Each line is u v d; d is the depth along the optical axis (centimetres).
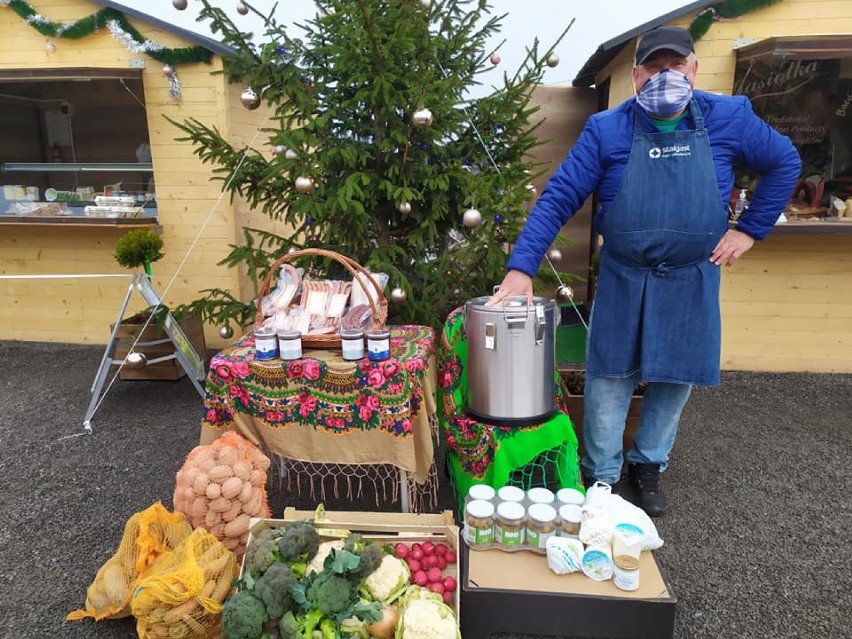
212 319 345
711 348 222
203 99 461
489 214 287
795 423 355
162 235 490
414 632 156
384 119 293
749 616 198
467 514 189
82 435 344
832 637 189
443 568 186
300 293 256
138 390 418
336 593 162
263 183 313
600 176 220
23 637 190
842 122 411
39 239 516
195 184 478
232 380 222
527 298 217
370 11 263
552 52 302
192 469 206
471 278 328
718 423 356
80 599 207
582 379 315
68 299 526
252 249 328
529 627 172
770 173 214
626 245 218
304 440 223
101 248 511
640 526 176
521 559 185
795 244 426
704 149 205
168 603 168
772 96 407
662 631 168
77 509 265
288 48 289
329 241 321
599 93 520
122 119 507
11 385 431
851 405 384
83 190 511
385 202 317
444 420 242
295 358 219
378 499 271
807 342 442
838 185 424
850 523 251
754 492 276
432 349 246
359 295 247
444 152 305
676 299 220
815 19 388
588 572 175
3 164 528
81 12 456
